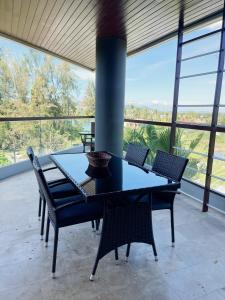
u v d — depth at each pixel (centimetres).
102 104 407
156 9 275
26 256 194
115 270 180
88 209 189
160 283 167
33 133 473
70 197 218
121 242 179
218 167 327
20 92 805
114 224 172
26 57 816
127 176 196
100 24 329
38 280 168
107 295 155
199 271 181
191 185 339
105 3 262
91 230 238
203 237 230
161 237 228
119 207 171
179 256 199
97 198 154
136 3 260
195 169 328
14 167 427
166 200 215
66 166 225
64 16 307
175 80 332
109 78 395
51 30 368
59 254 198
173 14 289
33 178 407
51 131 525
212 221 264
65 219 176
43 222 223
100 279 170
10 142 420
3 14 317
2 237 222
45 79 862
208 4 261
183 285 166
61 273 175
